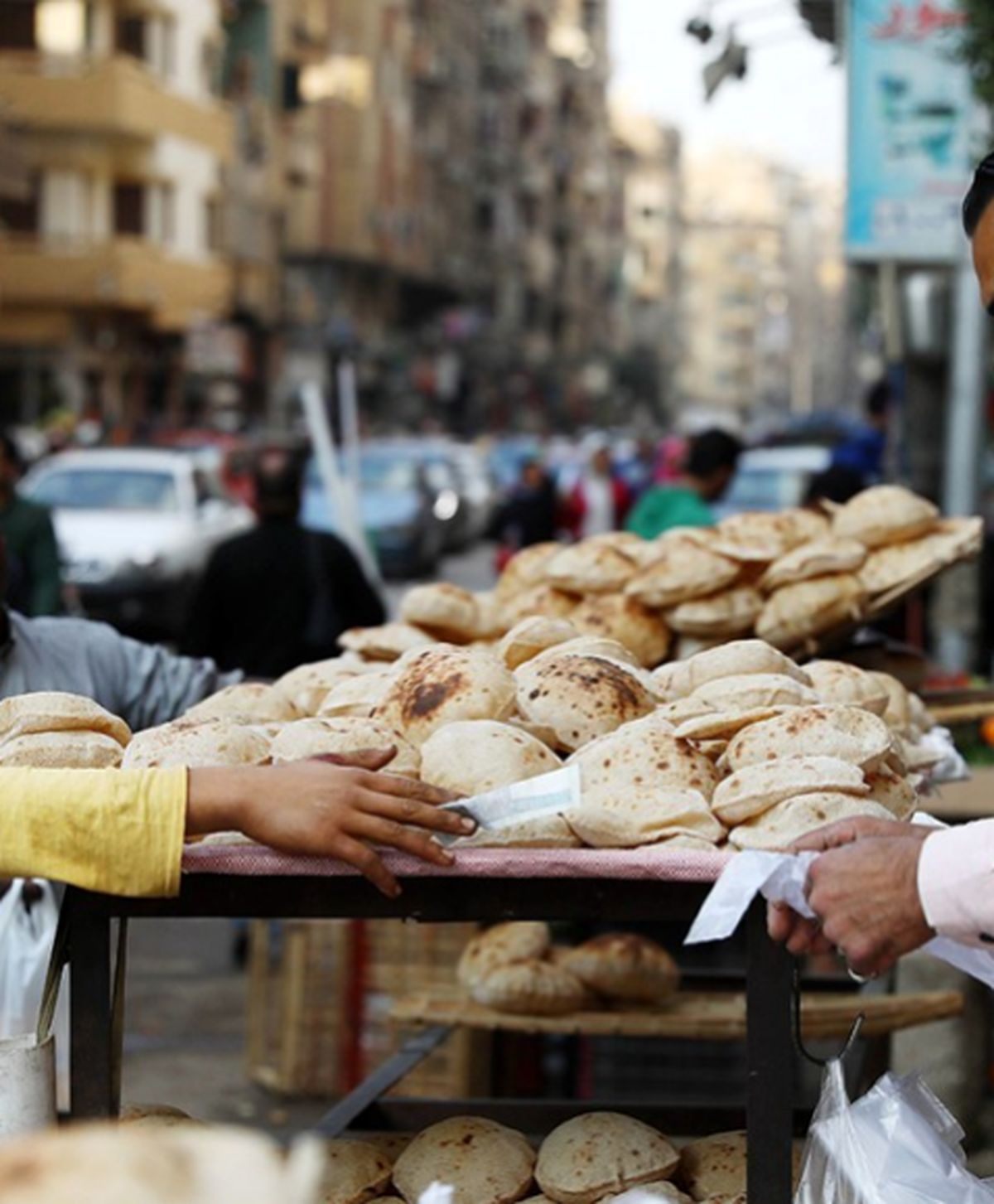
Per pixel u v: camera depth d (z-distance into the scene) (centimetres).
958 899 258
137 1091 681
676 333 16375
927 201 1110
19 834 273
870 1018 486
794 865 267
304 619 843
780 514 520
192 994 820
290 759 307
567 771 277
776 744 306
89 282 4725
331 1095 668
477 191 9119
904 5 1082
